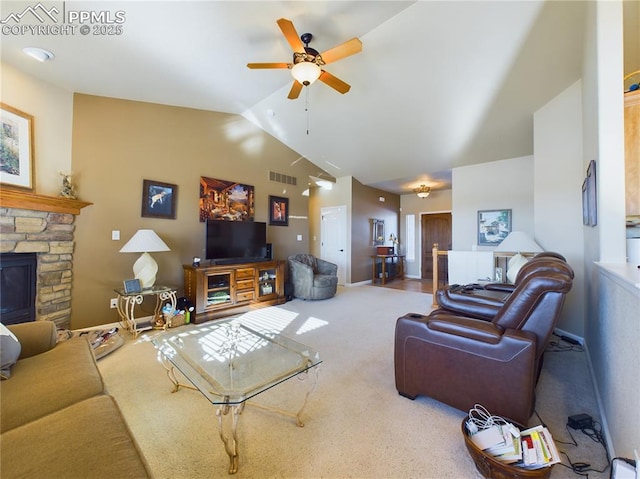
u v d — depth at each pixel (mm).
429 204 7898
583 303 2984
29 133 2631
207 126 4281
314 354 1879
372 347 2850
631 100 1794
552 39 2596
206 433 1578
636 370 1033
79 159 3055
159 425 1643
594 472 1307
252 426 1638
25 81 2611
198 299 3609
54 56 2430
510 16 2480
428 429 1609
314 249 7426
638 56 2477
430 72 3283
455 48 2912
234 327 2422
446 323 1743
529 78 3111
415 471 1315
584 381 2158
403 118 4227
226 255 4215
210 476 1287
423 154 5156
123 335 3066
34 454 887
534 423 1659
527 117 3752
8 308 2496
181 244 3959
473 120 4039
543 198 3451
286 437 1544
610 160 1756
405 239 8312
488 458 1215
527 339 1492
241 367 1756
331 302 4844
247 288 4219
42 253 2719
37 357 1592
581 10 2252
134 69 2799
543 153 3459
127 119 3447
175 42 2480
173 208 3865
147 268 3252
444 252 4398
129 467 872
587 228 2539
